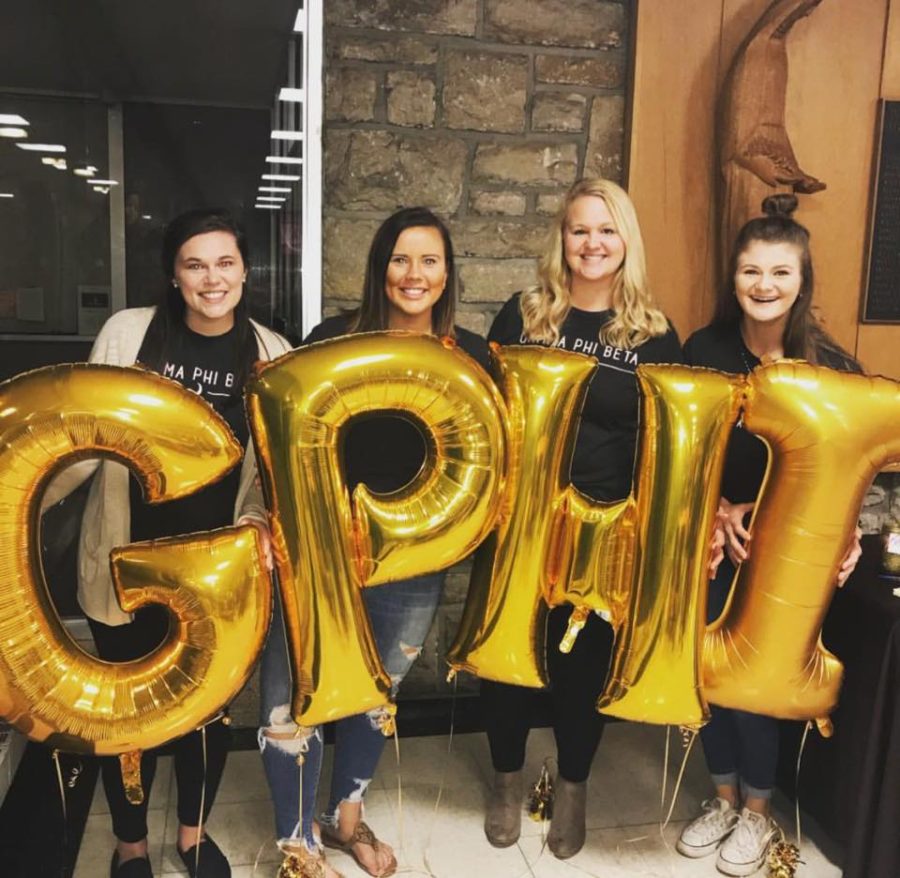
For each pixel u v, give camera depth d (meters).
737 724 1.98
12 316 2.48
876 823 1.79
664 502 1.60
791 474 1.62
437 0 2.46
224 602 1.47
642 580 1.64
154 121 2.45
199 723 1.54
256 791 2.27
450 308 1.83
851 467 1.59
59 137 2.42
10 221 2.44
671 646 1.64
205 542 1.49
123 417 1.38
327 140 2.47
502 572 1.67
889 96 2.60
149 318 1.74
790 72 2.55
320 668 1.55
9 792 2.19
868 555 2.22
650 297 1.93
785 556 1.64
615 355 1.90
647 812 2.23
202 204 2.50
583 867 2.01
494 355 1.66
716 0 2.50
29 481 1.39
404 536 1.54
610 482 1.93
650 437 1.61
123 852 1.85
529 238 2.59
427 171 2.52
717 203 2.56
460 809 2.22
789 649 1.69
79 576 1.76
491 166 2.55
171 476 1.43
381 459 1.79
